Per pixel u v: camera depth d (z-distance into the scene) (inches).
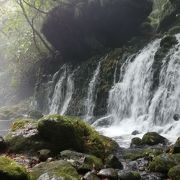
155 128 701.9
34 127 441.1
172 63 786.2
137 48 963.3
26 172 291.0
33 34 1330.0
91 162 360.5
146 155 422.3
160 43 847.7
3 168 279.6
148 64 851.4
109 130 764.0
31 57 1450.5
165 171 353.7
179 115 711.7
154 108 786.2
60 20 1139.3
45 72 1316.4
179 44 811.4
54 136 416.8
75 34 1135.6
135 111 847.1
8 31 1546.5
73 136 418.9
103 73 1000.9
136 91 866.1
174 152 410.6
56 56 1296.8
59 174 288.4
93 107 999.0
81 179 313.7
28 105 1334.9
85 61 1127.6
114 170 335.3
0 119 1184.2
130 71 909.2
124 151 462.3
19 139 424.2
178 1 1011.3
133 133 676.1
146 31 1057.5
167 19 1028.5
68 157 377.4
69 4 1117.7
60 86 1181.7
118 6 1008.9
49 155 391.9
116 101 920.9
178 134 628.1
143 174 351.9
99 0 1037.8
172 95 756.0
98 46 1099.3
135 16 1024.2
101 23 1055.0
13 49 1531.7
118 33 1062.4
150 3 1031.6
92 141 435.5
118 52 991.6
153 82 820.0
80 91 1080.8
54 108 1192.8
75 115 1055.6
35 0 1253.1
